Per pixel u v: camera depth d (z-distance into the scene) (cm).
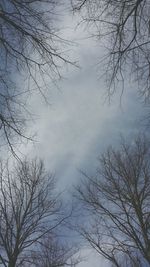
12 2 469
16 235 1030
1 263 976
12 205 1079
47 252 1132
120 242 1015
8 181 1095
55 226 1105
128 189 1134
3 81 477
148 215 1033
